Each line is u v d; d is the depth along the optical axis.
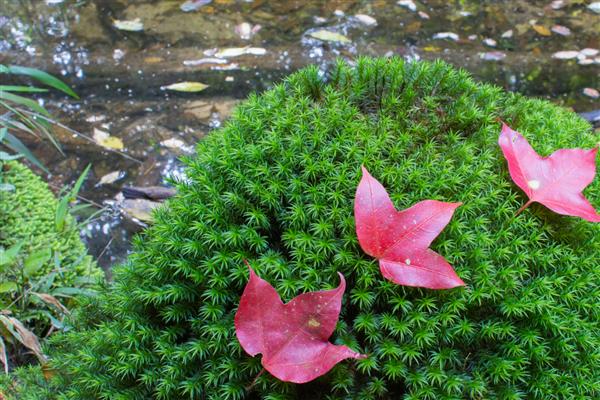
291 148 0.61
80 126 1.13
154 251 0.61
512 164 0.61
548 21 1.42
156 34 1.35
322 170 0.60
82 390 0.60
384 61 0.69
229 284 0.59
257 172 0.60
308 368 0.54
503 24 1.41
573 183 0.61
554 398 0.57
